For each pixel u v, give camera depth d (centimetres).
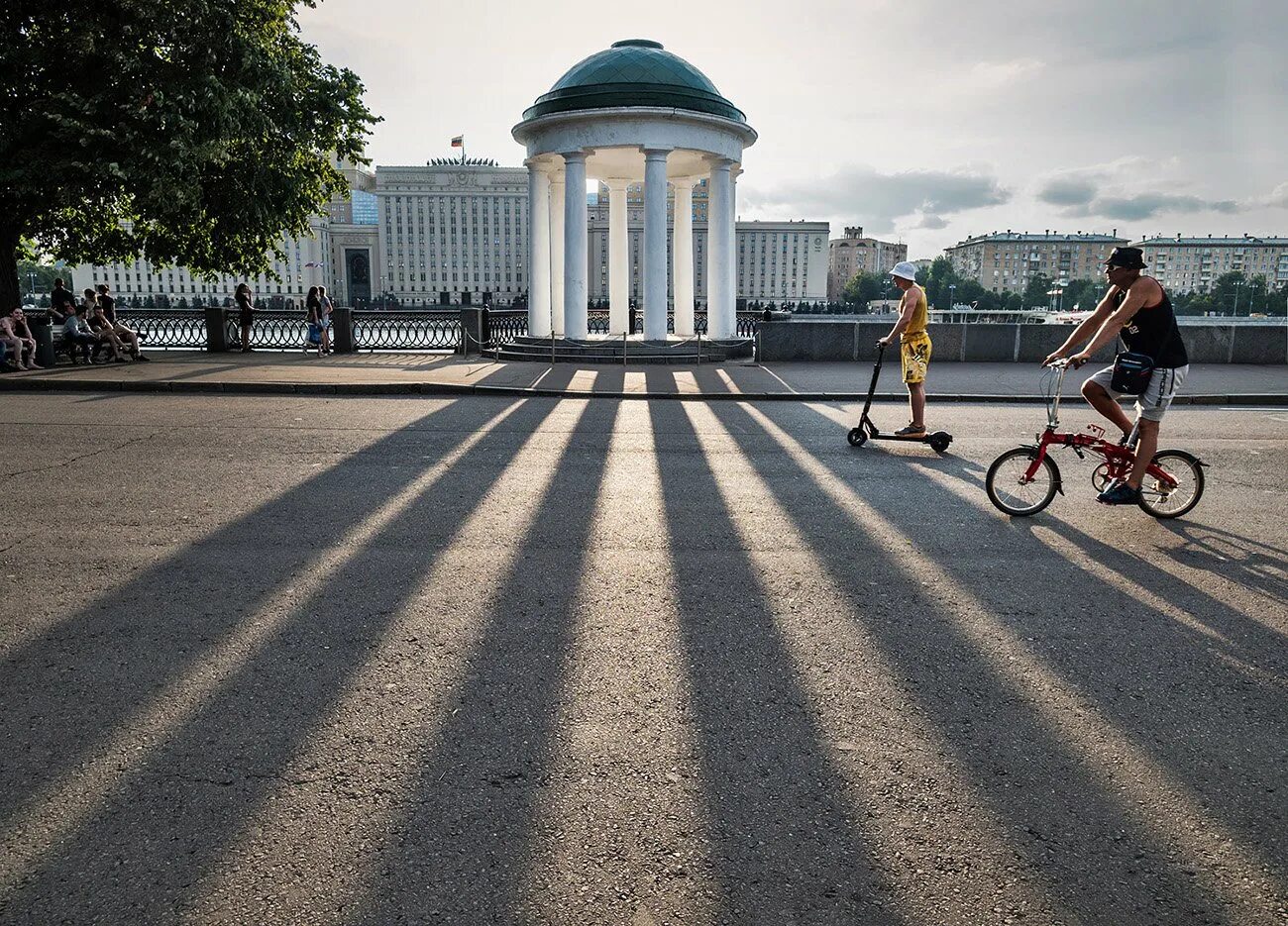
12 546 601
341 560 578
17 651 426
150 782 312
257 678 397
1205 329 2130
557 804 299
